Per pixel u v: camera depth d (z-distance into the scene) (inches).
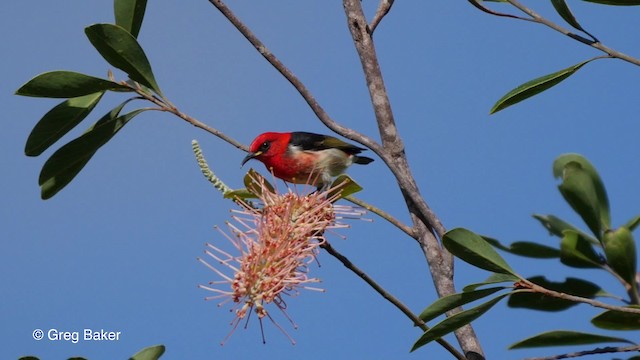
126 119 375.6
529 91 323.3
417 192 346.9
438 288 340.8
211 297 307.3
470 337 327.9
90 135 373.4
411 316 324.8
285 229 320.5
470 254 305.0
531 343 318.7
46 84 359.9
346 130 361.4
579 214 349.1
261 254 311.1
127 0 382.3
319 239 331.0
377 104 373.7
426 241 346.3
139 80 373.4
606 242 335.0
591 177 359.3
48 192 386.3
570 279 352.8
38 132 373.7
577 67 318.3
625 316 317.4
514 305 354.0
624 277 339.0
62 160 377.7
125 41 365.1
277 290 308.3
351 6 389.1
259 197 340.5
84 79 364.8
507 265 302.4
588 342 317.4
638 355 346.3
